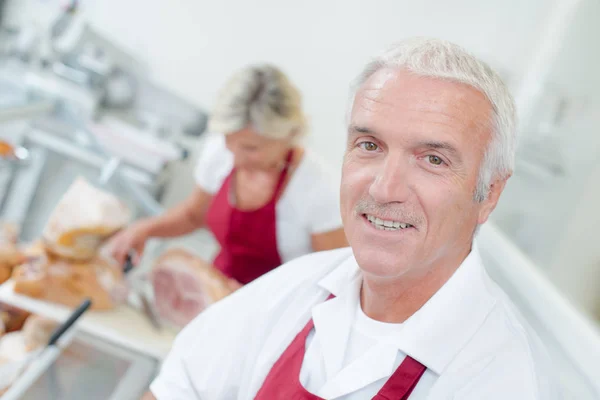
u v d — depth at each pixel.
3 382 1.24
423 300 0.90
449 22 3.11
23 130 2.32
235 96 1.67
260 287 1.08
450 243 0.85
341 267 1.02
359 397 0.87
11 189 2.36
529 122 2.05
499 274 1.58
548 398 0.81
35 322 1.48
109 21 3.45
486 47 2.89
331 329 0.94
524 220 1.86
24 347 1.42
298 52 3.38
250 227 1.85
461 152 0.80
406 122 0.79
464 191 0.82
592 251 1.62
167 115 2.99
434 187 0.80
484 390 0.81
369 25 3.26
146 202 2.48
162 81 3.49
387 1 3.19
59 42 2.77
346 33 3.30
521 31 2.63
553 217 1.78
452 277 0.89
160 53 3.47
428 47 0.84
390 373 0.86
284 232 1.84
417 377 0.85
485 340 0.85
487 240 1.75
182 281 1.66
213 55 3.45
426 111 0.79
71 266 1.59
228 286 1.70
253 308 1.06
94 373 1.37
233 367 1.04
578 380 1.08
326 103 3.41
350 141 0.87
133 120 2.86
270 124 1.64
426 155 0.81
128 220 1.65
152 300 1.65
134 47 3.46
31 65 2.66
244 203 1.85
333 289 0.99
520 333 0.87
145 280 1.78
